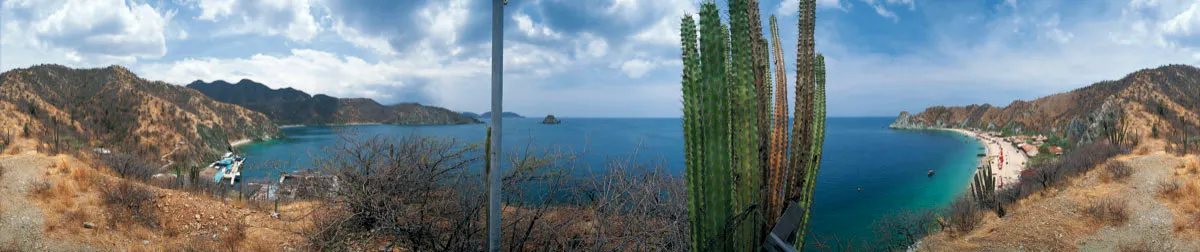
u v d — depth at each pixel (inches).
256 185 495.2
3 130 1295.5
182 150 2095.2
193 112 2977.4
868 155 2517.2
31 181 376.8
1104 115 2080.5
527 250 233.6
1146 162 622.2
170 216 358.9
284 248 305.3
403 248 267.3
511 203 252.5
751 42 110.0
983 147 2994.6
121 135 2016.5
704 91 101.3
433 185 264.4
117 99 2377.0
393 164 269.6
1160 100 2103.8
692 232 109.5
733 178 102.9
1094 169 681.0
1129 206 489.1
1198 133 1221.1
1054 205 556.4
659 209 210.8
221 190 486.0
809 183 132.5
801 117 121.5
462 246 237.1
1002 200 660.7
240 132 3147.1
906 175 1711.4
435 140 292.5
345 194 271.6
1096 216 485.1
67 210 345.7
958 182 1520.7
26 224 318.0
